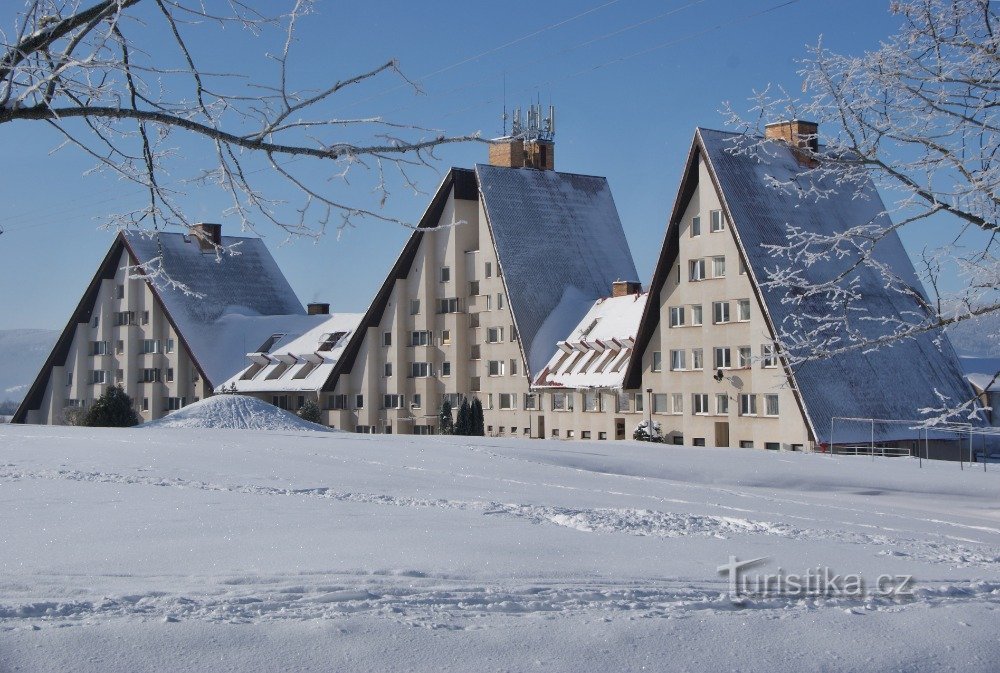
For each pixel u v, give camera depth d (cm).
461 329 7138
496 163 7656
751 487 2945
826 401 4891
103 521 1400
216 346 8425
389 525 1402
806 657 815
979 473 3219
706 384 5466
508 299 6775
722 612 923
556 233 7206
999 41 1291
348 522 1423
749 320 5244
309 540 1244
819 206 5334
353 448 3192
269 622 814
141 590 924
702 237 5475
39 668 689
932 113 1329
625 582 1033
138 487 1905
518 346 6756
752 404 5228
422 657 756
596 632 830
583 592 972
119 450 2905
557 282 6988
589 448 3625
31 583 958
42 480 2022
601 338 6412
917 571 1205
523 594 954
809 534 1563
